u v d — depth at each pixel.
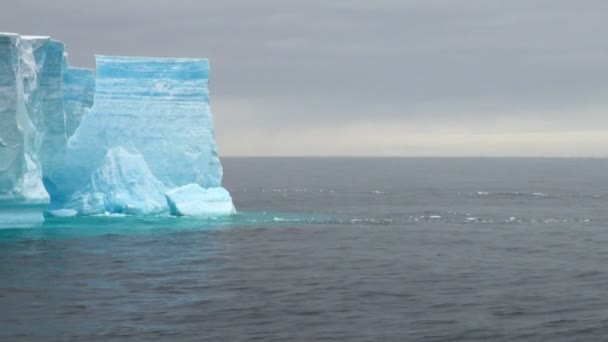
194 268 48.78
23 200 61.78
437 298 40.72
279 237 63.75
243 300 39.78
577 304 39.50
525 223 78.38
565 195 122.06
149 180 71.62
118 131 71.69
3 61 58.53
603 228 74.38
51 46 66.44
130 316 36.19
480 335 33.88
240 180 178.50
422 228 72.62
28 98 62.03
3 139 58.88
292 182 168.12
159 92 72.88
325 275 47.19
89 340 32.47
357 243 61.38
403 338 33.28
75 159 71.44
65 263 49.28
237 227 68.56
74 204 70.94
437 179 187.25
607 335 34.09
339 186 150.25
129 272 46.94
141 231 63.34
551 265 51.69
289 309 37.94
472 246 60.56
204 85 73.88
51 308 37.59
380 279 46.00
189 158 72.81
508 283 45.03
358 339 33.06
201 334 33.47
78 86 76.50
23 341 32.31
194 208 72.31
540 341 33.16
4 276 45.06
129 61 72.88
